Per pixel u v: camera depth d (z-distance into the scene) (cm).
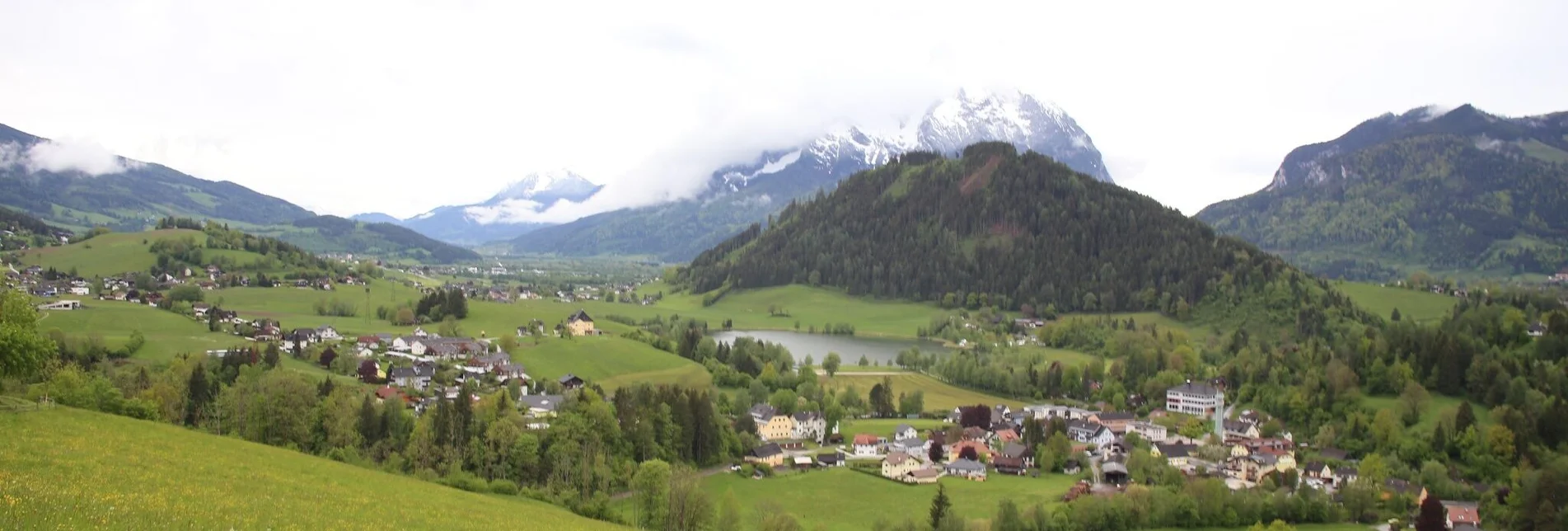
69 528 5556
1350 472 18862
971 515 15400
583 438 15612
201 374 16662
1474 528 15538
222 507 7025
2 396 10800
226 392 16188
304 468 10206
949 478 18388
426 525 8206
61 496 6269
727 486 16862
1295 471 18000
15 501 5894
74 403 12581
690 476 13575
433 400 19950
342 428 15162
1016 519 14225
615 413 17750
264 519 6912
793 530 13025
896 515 15475
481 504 10488
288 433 15188
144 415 13338
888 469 18250
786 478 17725
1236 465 19300
